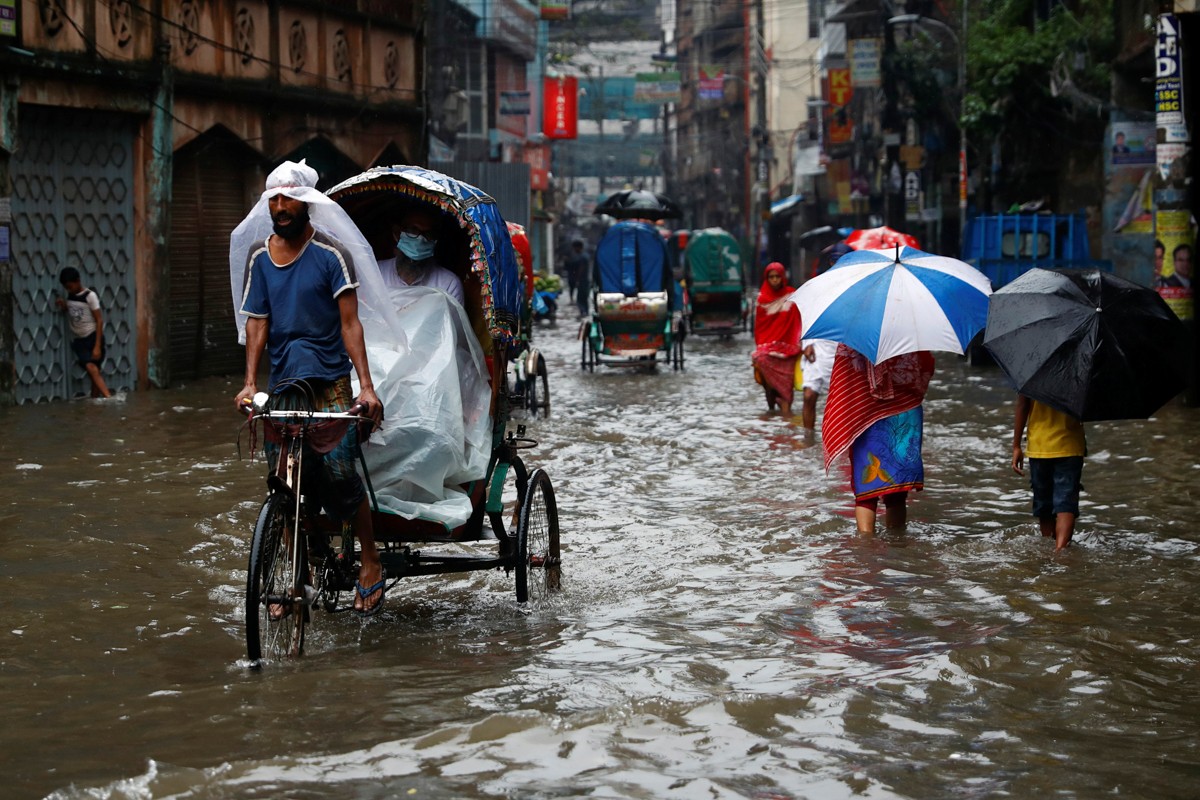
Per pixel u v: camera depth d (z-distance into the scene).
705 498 11.16
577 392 20.30
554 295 36.94
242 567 8.58
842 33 55.78
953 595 7.79
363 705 5.79
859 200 47.28
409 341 7.11
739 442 14.45
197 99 20.84
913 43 36.16
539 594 7.89
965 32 31.25
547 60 72.06
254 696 5.92
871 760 5.09
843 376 9.61
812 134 62.56
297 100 23.72
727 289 31.59
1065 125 27.42
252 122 22.53
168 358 20.20
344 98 25.62
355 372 7.04
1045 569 8.42
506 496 10.91
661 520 10.21
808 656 6.53
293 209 6.59
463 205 7.22
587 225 117.31
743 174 83.94
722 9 87.19
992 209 32.47
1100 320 8.48
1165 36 16.61
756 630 7.05
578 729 5.41
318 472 6.64
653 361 23.88
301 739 5.36
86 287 18.92
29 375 17.75
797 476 12.20
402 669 6.34
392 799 4.71
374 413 6.63
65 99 17.92
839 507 10.66
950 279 9.36
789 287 16.84
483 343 7.58
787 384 16.77
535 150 65.25
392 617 7.40
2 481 11.46
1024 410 9.27
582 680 6.13
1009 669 6.28
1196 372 16.55
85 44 18.20
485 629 7.12
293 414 6.41
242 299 6.92
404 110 28.05
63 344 18.38
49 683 6.14
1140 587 7.91
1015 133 30.08
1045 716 5.63
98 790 4.75
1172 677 6.20
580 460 13.22
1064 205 28.20
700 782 4.87
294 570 6.58
